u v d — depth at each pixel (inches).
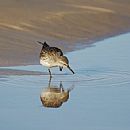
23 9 1130.0
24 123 627.8
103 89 761.6
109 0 1291.8
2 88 753.0
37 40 1002.7
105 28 1142.3
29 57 905.5
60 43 1011.9
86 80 802.8
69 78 812.0
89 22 1148.5
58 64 826.8
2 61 874.8
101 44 1024.9
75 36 1063.6
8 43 962.7
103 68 864.3
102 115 658.2
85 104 698.2
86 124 629.3
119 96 730.2
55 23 1098.7
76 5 1214.3
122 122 636.1
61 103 701.9
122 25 1179.3
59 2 1211.2
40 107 684.1
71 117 650.2
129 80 805.2
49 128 615.2
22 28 1043.3
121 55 940.6
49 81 794.2
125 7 1277.1
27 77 805.9
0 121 631.8
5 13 1095.6
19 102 699.4
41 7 1160.2
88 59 914.1
